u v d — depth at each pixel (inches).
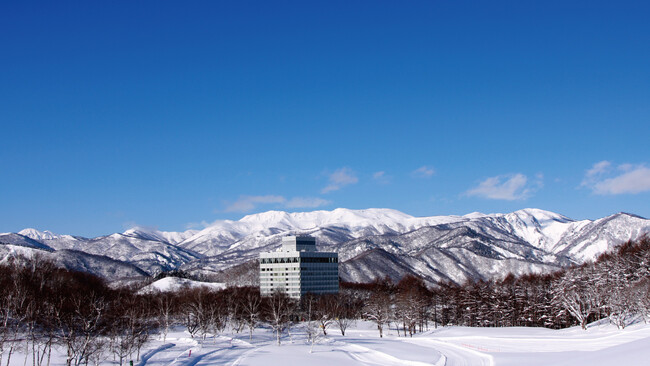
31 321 5935.0
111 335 6284.5
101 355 5846.5
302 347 7824.8
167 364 5816.9
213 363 6186.0
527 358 5841.5
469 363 6097.4
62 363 5393.7
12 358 5546.3
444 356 6658.5
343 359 6609.3
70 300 7583.7
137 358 5787.4
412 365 6176.2
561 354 5959.6
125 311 7504.9
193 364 6087.6
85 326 5728.3
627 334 7352.4
